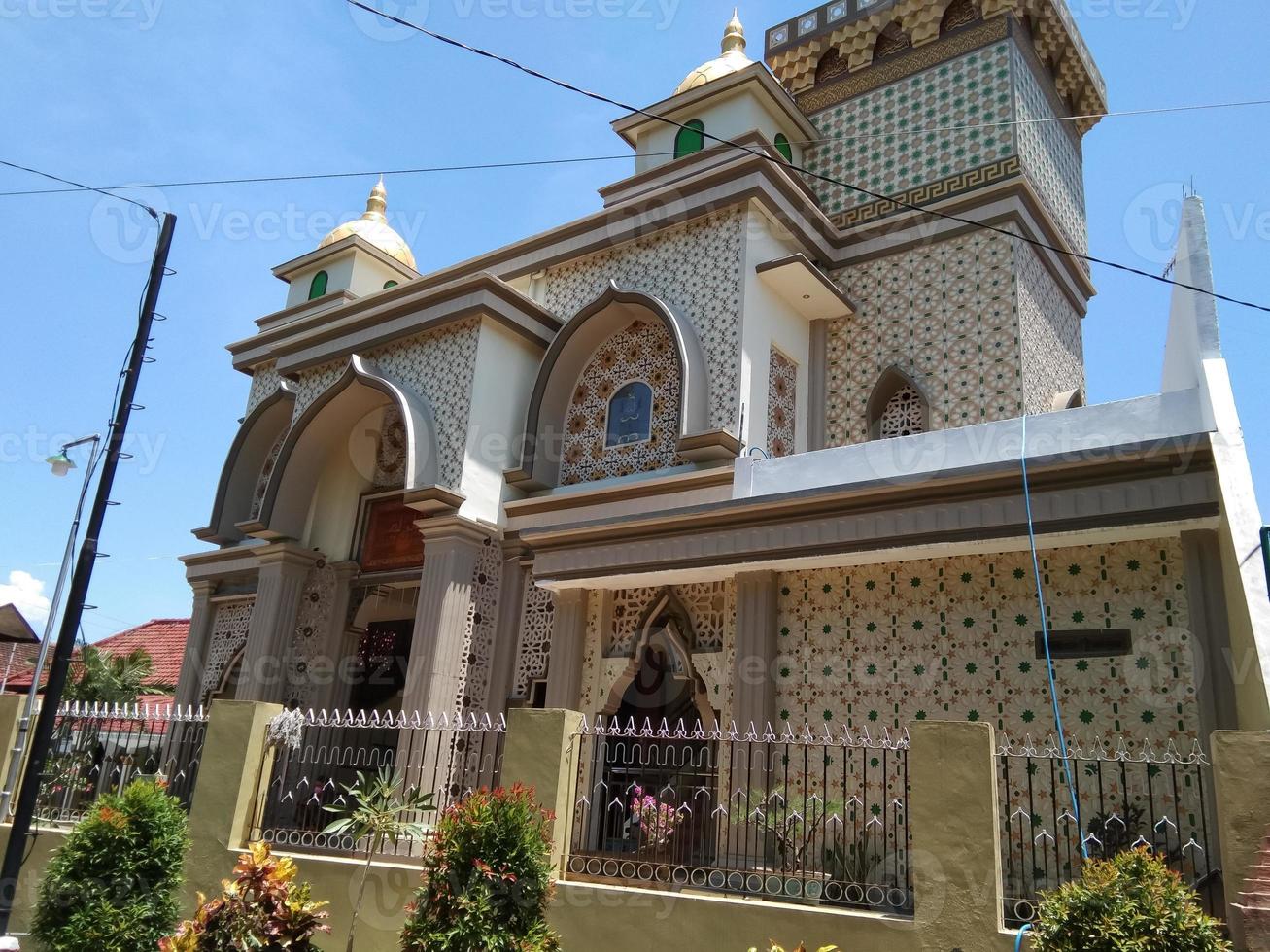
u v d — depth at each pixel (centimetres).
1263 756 477
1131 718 750
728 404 1111
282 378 1588
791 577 948
